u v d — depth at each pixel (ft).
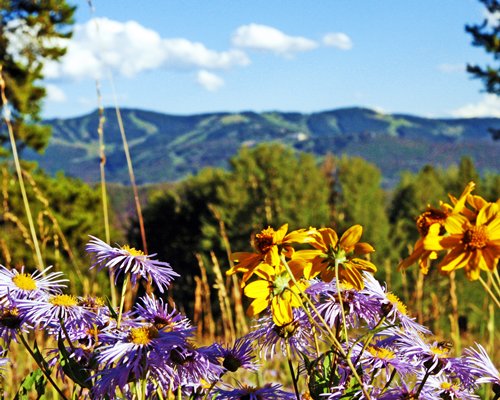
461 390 5.29
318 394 4.76
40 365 4.81
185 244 98.58
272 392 5.21
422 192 117.60
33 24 63.10
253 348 5.23
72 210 87.92
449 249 3.94
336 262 4.38
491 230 3.79
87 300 5.43
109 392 4.33
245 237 86.74
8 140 68.85
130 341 4.50
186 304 61.62
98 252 4.90
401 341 5.05
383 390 5.14
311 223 82.69
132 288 7.52
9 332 5.00
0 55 66.03
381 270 64.69
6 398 6.19
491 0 84.38
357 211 86.94
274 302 4.40
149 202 104.83
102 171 9.54
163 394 4.98
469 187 3.91
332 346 4.36
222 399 5.16
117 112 10.18
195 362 4.72
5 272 5.35
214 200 95.76
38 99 68.74
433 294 14.47
